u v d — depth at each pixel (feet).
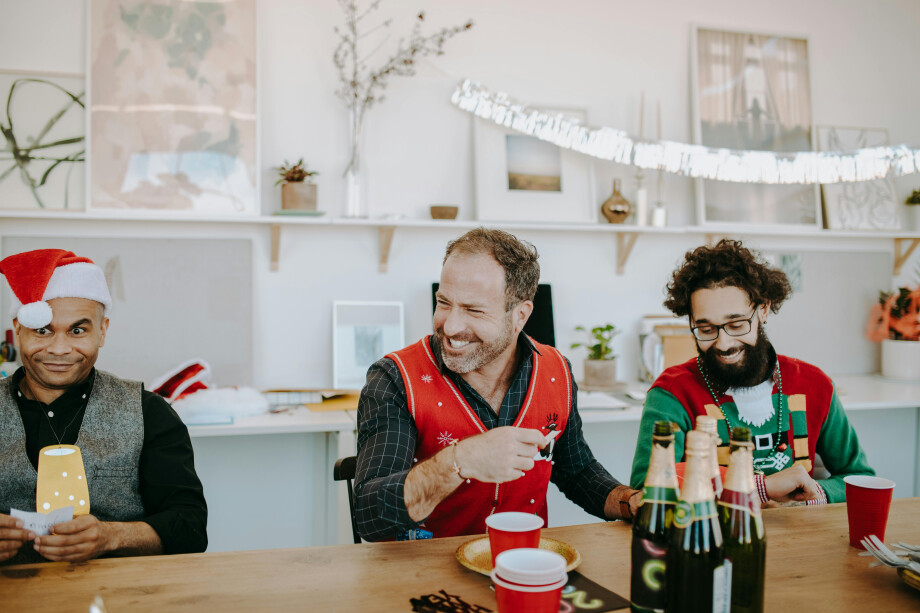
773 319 10.77
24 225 8.32
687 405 5.08
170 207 8.51
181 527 4.39
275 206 9.05
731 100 10.54
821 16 11.06
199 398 7.77
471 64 9.68
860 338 11.16
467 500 4.35
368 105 9.14
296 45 9.07
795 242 10.87
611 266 10.24
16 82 8.27
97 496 4.55
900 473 10.44
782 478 4.41
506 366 4.60
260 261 9.02
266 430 7.29
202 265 8.76
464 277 4.13
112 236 8.53
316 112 9.14
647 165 10.01
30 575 3.27
